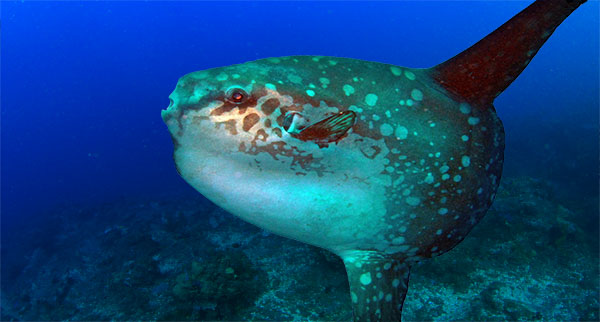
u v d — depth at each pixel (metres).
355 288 1.57
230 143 1.32
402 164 1.42
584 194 13.29
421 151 1.44
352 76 1.44
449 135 1.49
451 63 1.57
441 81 1.57
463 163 1.50
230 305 7.72
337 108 1.38
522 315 6.90
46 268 13.00
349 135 1.37
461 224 1.55
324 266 8.80
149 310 8.53
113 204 20.44
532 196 10.97
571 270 8.27
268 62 1.41
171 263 10.30
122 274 10.38
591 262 8.48
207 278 7.93
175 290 8.02
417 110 1.47
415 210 1.47
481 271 8.16
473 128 1.54
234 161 1.34
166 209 16.20
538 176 16.28
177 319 7.73
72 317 9.32
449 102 1.52
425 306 7.37
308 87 1.37
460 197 1.51
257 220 1.45
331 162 1.37
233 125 1.31
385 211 1.45
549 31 1.43
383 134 1.40
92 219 17.95
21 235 19.45
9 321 10.57
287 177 1.36
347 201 1.41
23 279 13.20
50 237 16.77
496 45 1.49
